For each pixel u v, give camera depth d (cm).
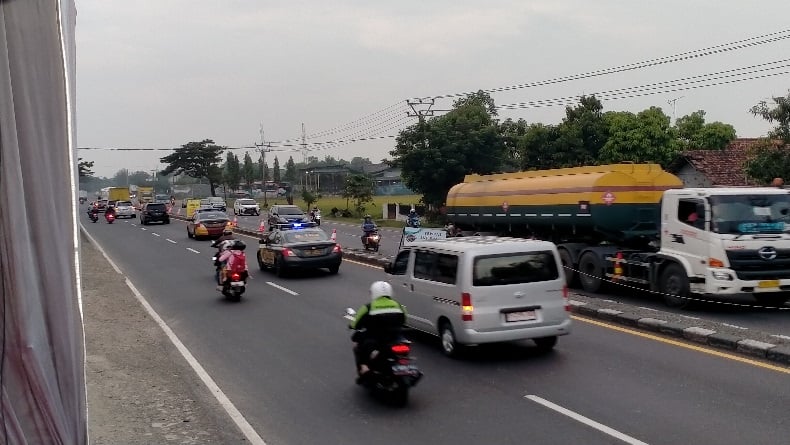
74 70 423
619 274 1598
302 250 2075
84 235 3975
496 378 925
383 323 838
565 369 955
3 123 383
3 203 387
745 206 1363
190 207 6338
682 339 1102
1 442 387
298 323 1364
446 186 4838
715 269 1342
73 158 407
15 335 392
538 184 1900
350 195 6138
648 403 790
